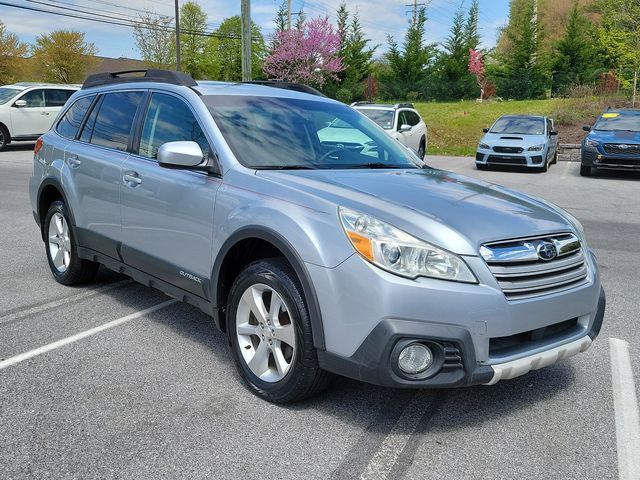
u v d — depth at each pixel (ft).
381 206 10.13
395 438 9.89
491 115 92.94
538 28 134.10
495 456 9.45
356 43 145.18
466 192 11.74
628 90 91.50
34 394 11.14
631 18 82.84
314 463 9.14
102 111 16.47
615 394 11.63
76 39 167.94
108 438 9.70
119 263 15.16
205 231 12.03
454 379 9.39
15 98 63.16
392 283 9.21
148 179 13.57
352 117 15.65
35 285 18.03
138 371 12.25
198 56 217.36
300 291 10.24
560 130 80.23
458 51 137.18
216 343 13.85
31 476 8.64
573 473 9.03
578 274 10.77
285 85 16.71
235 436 9.83
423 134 56.85
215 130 12.53
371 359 9.34
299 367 10.29
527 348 10.05
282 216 10.42
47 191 18.03
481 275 9.47
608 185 45.65
